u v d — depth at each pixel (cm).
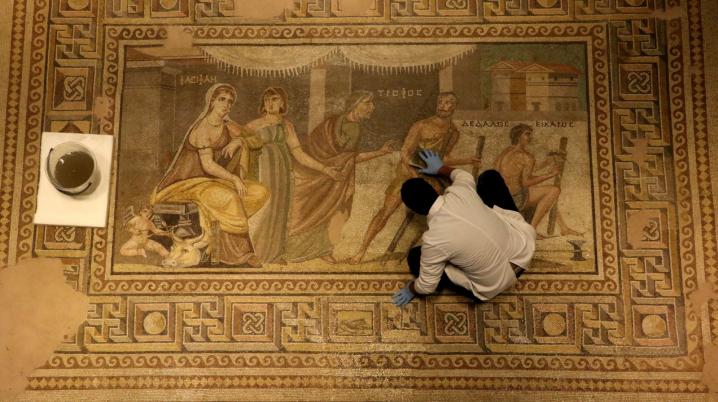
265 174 353
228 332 340
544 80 359
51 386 335
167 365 337
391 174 352
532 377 333
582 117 355
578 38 362
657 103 356
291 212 350
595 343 336
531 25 363
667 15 362
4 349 338
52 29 365
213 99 359
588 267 343
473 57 361
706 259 342
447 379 333
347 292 343
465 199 298
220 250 347
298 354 337
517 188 350
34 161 354
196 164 354
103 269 346
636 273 342
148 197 352
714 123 353
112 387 335
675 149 352
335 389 333
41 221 349
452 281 322
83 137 356
